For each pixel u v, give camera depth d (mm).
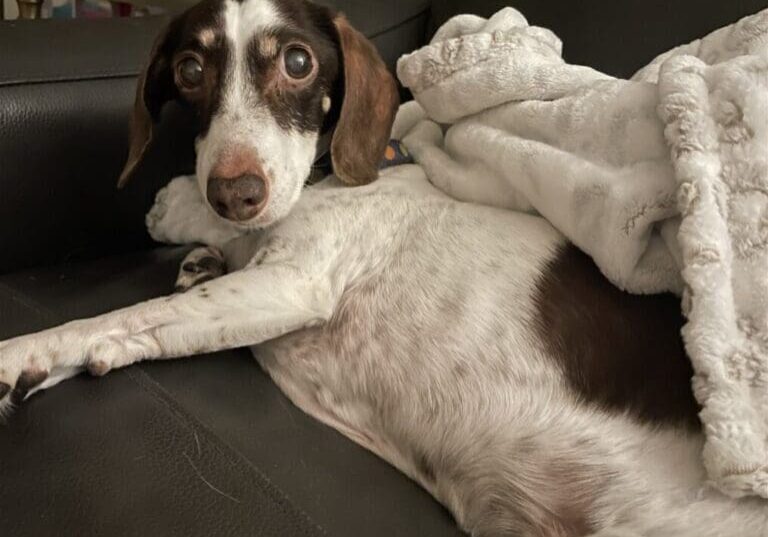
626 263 267
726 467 226
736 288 245
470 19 360
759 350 237
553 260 290
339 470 267
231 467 243
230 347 296
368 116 340
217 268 348
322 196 327
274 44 321
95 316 308
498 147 307
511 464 267
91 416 253
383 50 480
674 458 249
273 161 304
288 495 240
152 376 279
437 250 306
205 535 220
